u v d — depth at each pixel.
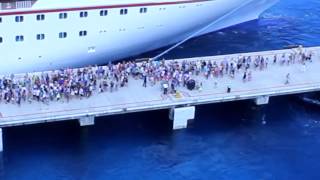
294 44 71.94
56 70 58.41
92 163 49.72
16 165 49.06
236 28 73.62
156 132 54.00
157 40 63.03
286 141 53.88
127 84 56.56
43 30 56.53
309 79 60.28
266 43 71.44
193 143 52.97
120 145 52.00
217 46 69.44
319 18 80.12
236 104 58.66
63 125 53.81
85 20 57.44
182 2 60.59
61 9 55.88
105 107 53.19
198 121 55.84
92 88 54.91
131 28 60.00
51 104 52.97
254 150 52.44
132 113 55.88
